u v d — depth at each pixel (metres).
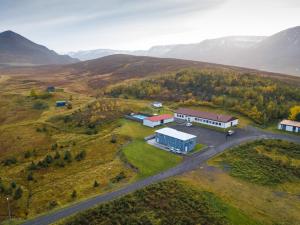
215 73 160.88
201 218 43.34
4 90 187.75
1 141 94.12
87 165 66.69
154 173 59.00
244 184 55.16
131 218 42.91
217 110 115.75
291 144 75.25
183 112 105.12
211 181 55.41
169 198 48.16
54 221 43.38
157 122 94.69
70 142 85.06
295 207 48.09
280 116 102.69
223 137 82.88
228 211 45.50
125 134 84.81
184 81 154.25
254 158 66.50
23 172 66.00
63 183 57.62
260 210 46.53
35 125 105.50
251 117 102.69
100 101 128.62
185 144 70.50
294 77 195.75
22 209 49.31
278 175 59.53
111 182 55.53
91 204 47.53
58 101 141.50
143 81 165.00
